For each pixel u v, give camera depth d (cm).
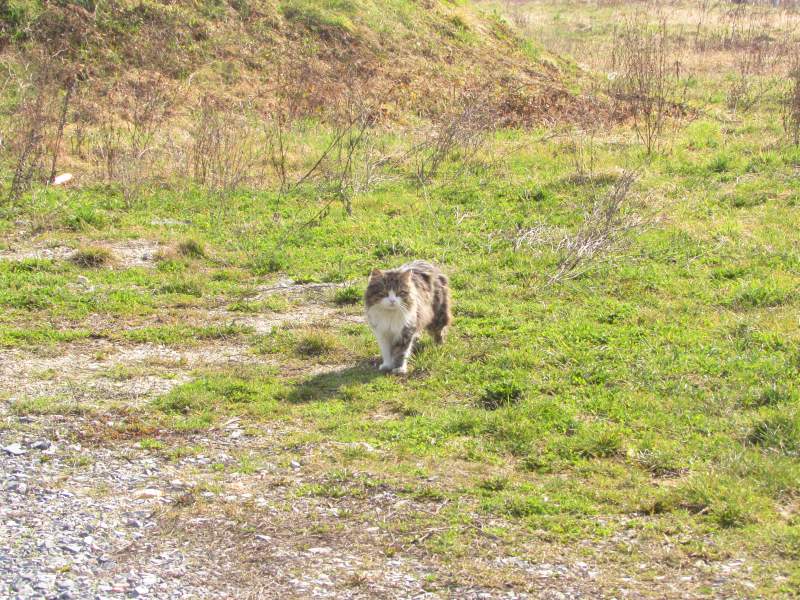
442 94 2327
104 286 1181
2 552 553
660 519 601
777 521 586
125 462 701
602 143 1952
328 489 649
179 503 630
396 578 534
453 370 895
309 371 919
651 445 708
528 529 592
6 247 1337
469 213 1527
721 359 891
